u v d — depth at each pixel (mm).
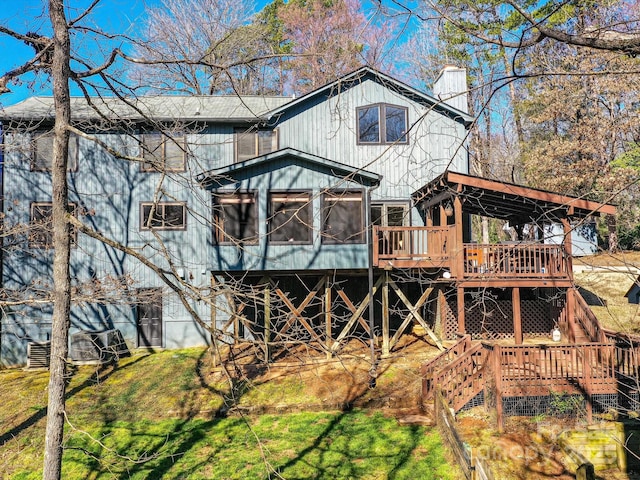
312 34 21391
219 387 12023
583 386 10023
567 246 13281
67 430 10406
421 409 10703
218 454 9273
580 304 13242
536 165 24641
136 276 15398
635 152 21016
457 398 10398
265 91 26016
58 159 5621
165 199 15602
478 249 13578
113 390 12297
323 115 16172
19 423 10828
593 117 22594
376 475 8359
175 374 13047
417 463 8648
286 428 10148
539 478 8391
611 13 11711
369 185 13484
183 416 10852
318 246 13203
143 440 9898
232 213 13125
